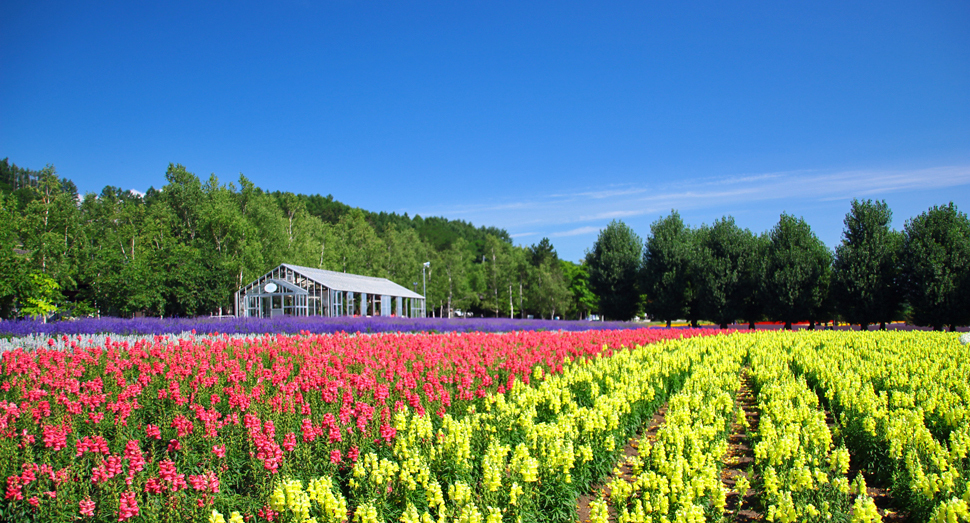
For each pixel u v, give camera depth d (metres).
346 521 6.16
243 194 63.53
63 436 6.96
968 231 35.66
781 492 6.54
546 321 47.09
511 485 6.21
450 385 11.49
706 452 8.18
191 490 6.15
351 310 51.28
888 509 7.54
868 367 14.30
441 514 5.70
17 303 32.22
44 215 47.34
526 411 8.71
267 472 6.61
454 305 94.06
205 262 48.81
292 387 9.86
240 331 26.11
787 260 42.56
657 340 22.34
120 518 5.47
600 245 62.84
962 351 17.22
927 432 7.82
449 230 187.12
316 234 76.56
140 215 66.44
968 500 5.75
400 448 7.07
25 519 5.90
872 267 38.22
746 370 15.84
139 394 9.79
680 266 53.16
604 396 9.41
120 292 40.25
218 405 9.95
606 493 7.89
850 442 9.45
